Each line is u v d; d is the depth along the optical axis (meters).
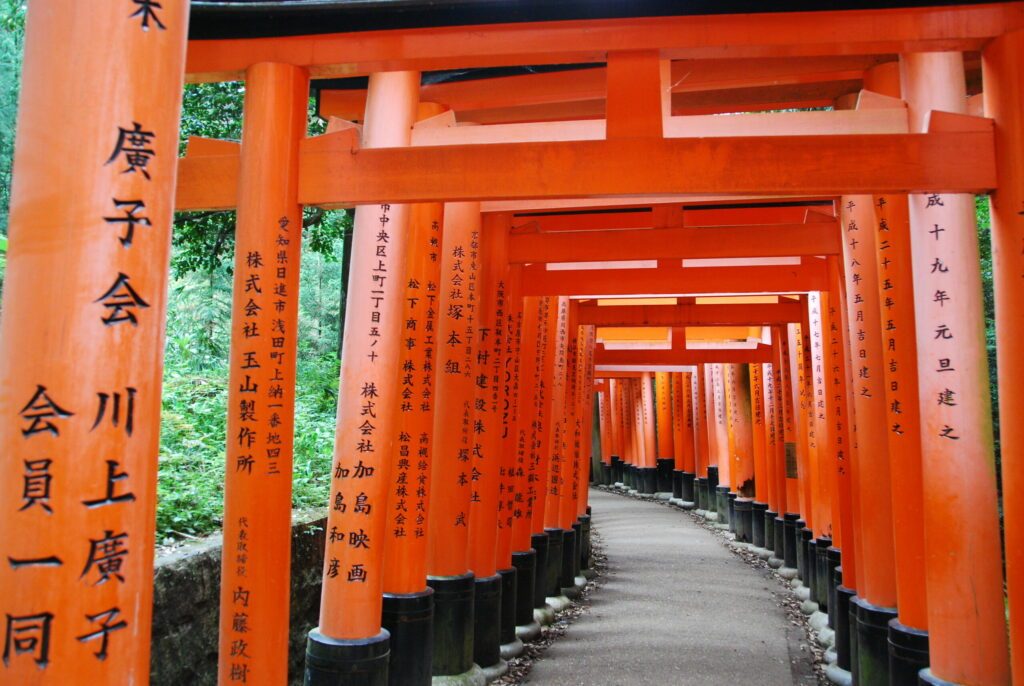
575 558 13.92
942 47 4.75
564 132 6.20
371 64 5.16
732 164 4.84
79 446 2.43
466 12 4.86
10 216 2.54
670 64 6.89
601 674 8.55
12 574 2.39
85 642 2.42
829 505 11.42
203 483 7.60
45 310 2.44
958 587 5.03
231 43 5.20
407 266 7.08
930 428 5.20
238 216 5.19
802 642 10.22
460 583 7.79
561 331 13.09
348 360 6.09
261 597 5.02
